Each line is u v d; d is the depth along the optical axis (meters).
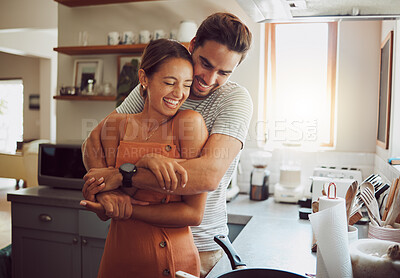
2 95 8.48
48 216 2.29
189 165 0.88
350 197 1.15
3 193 5.98
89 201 0.89
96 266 2.22
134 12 2.91
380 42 2.47
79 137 3.08
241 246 1.49
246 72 2.70
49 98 7.01
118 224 0.95
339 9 1.40
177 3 2.79
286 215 2.09
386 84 2.08
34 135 8.06
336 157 2.57
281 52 2.75
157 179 0.83
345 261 0.87
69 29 3.10
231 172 1.26
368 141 2.54
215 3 2.71
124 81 2.82
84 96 2.89
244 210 2.23
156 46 0.88
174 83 0.87
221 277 0.70
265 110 2.80
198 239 1.23
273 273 0.73
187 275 0.70
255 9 1.42
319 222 0.88
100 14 3.00
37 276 2.36
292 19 1.54
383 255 0.91
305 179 2.62
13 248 2.40
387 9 1.37
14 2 4.36
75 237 2.26
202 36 0.97
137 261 0.92
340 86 2.57
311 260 1.31
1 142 8.46
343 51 2.55
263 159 2.51
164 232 0.92
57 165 2.47
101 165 0.98
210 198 1.23
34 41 6.41
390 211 1.33
